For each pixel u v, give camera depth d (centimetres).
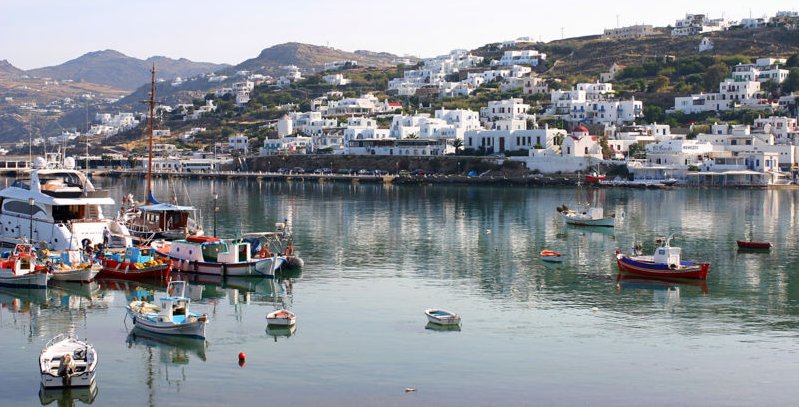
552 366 7525
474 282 11206
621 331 8694
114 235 12231
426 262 12781
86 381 6825
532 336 8469
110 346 7988
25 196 12169
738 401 6762
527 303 9950
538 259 13112
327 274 11719
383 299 10094
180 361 7562
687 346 8175
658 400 6762
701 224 17625
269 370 7344
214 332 8519
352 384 7031
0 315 9112
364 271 11981
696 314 9438
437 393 6850
